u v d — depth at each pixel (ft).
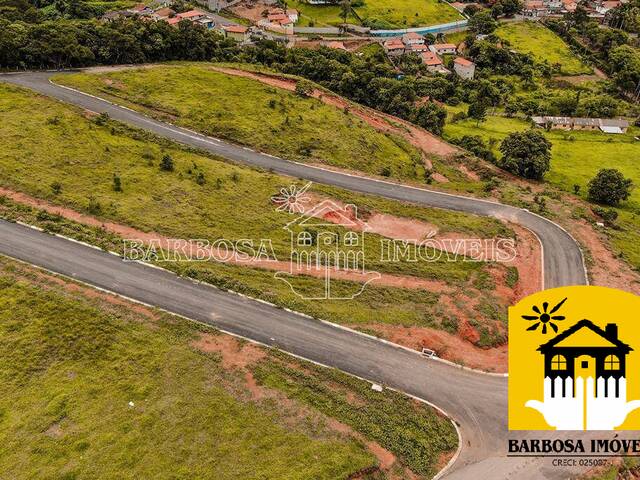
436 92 439.22
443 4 645.10
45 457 119.75
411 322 171.73
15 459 118.83
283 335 160.76
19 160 217.97
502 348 167.32
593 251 229.25
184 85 321.73
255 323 163.73
